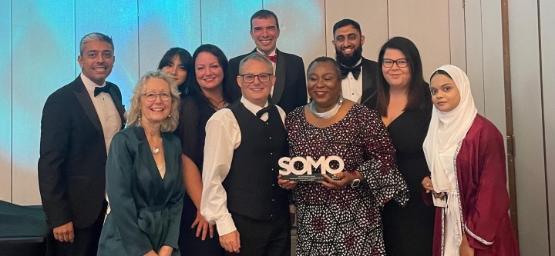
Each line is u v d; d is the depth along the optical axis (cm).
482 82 409
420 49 551
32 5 559
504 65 348
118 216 279
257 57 308
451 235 274
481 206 261
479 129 267
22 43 560
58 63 560
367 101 339
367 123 295
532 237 313
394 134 309
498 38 362
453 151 270
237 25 564
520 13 321
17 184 559
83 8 561
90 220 338
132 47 564
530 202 314
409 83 313
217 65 347
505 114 347
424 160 306
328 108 298
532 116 306
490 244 258
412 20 552
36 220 369
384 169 293
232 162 302
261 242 300
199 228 307
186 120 322
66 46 561
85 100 345
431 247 306
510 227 269
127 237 279
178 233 293
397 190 294
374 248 292
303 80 425
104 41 354
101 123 347
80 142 339
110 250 283
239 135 301
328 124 296
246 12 564
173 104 301
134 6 564
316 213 292
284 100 412
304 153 294
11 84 560
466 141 267
